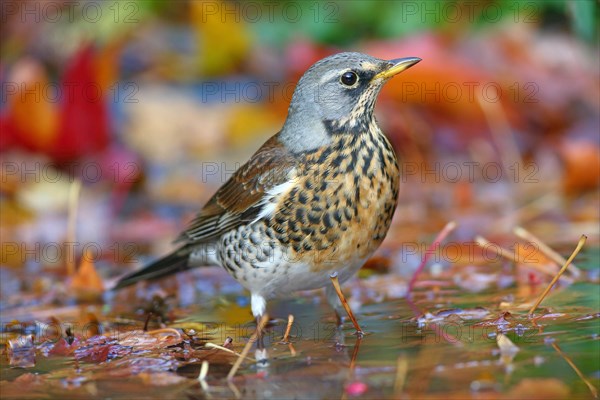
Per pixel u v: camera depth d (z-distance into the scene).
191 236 10.88
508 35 18.00
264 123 17.62
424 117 16.88
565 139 16.53
